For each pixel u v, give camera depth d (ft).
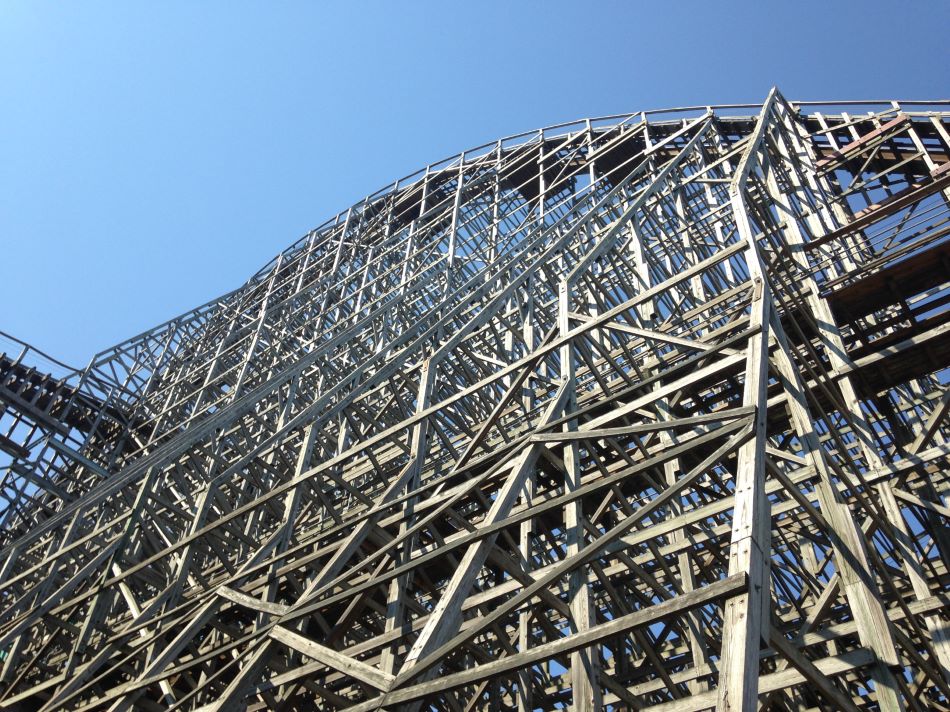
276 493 45.06
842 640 42.83
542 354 37.83
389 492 38.34
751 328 29.07
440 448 55.62
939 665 29.35
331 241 124.57
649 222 67.46
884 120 73.61
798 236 50.78
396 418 62.13
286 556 40.32
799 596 51.93
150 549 63.10
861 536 25.17
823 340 41.04
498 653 42.24
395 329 85.87
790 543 52.60
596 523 34.58
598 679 25.35
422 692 22.63
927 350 40.16
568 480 31.32
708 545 43.29
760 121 59.31
